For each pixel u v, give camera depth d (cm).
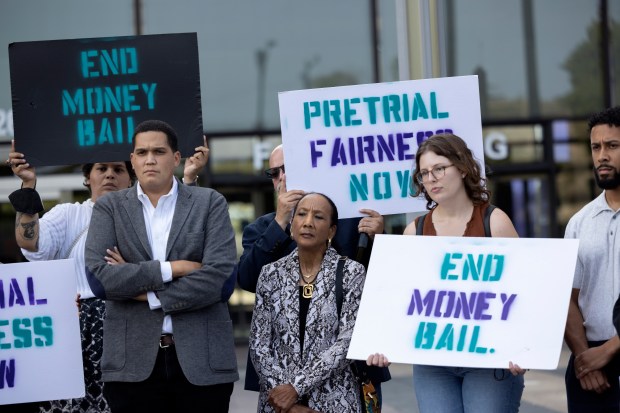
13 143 856
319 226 750
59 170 2089
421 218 751
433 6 980
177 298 719
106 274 723
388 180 854
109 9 2212
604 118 771
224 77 2256
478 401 704
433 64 978
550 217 2333
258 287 764
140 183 750
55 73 861
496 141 2323
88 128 859
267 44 2256
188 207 752
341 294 742
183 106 861
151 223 750
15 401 788
